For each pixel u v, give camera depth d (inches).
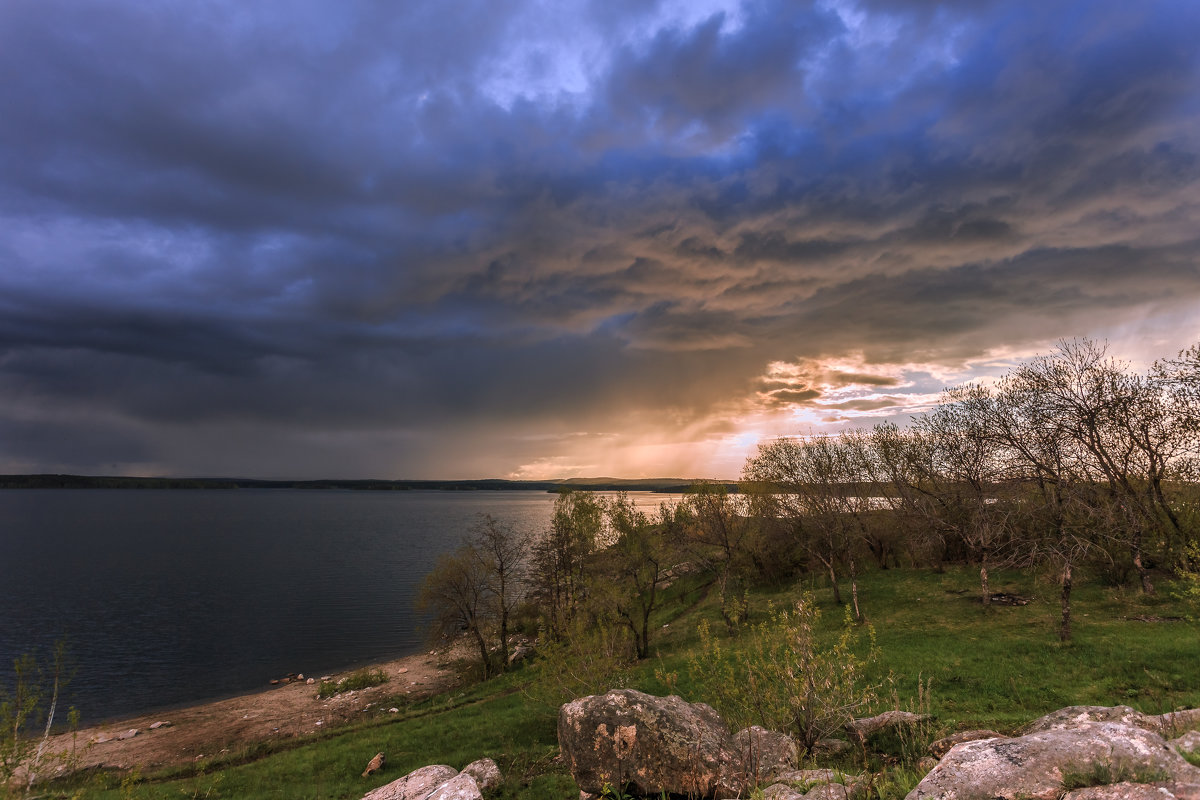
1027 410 1355.8
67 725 1720.0
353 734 1444.4
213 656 2482.8
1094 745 262.7
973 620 1418.6
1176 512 1389.0
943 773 273.3
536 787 752.3
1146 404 1374.3
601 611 1552.7
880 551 2271.2
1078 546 1160.2
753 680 605.0
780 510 1985.7
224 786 1107.9
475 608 2074.3
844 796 345.7
